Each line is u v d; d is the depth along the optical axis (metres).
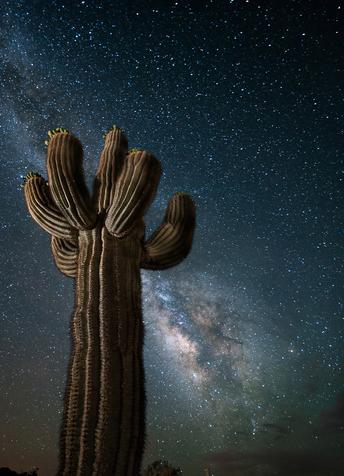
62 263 4.00
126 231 3.60
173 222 4.02
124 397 3.26
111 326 3.41
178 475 3.66
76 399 3.24
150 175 3.55
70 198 3.57
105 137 3.98
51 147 3.63
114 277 3.57
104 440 3.10
